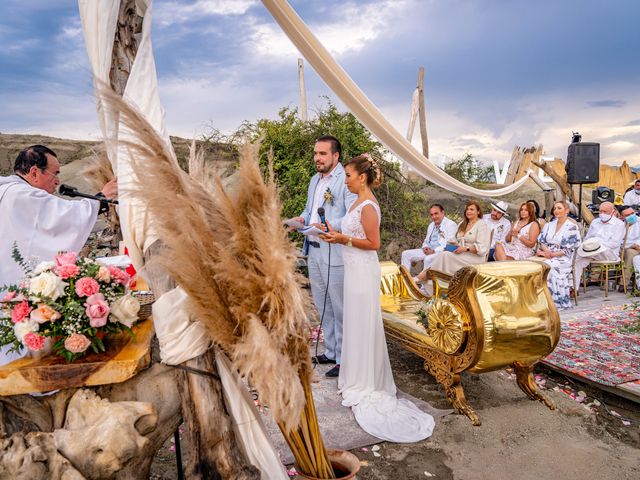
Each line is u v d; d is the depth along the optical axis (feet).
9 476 5.97
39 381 6.49
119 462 6.19
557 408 13.06
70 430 6.31
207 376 6.93
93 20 7.33
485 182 45.60
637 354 16.43
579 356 16.25
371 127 13.93
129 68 7.85
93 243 15.60
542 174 47.24
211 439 6.83
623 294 26.89
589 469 10.41
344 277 13.52
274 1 10.29
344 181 14.85
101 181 9.69
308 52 11.55
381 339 13.39
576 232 24.00
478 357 11.80
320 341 18.35
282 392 5.59
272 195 5.67
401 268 18.71
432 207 25.82
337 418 12.48
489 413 12.82
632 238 27.94
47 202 10.32
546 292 12.55
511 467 10.51
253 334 5.49
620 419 12.80
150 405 6.52
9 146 27.43
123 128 6.64
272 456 7.27
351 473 7.03
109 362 6.57
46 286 6.71
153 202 5.62
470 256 22.41
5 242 10.05
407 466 10.53
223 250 5.56
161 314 6.73
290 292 5.60
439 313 12.56
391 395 13.29
